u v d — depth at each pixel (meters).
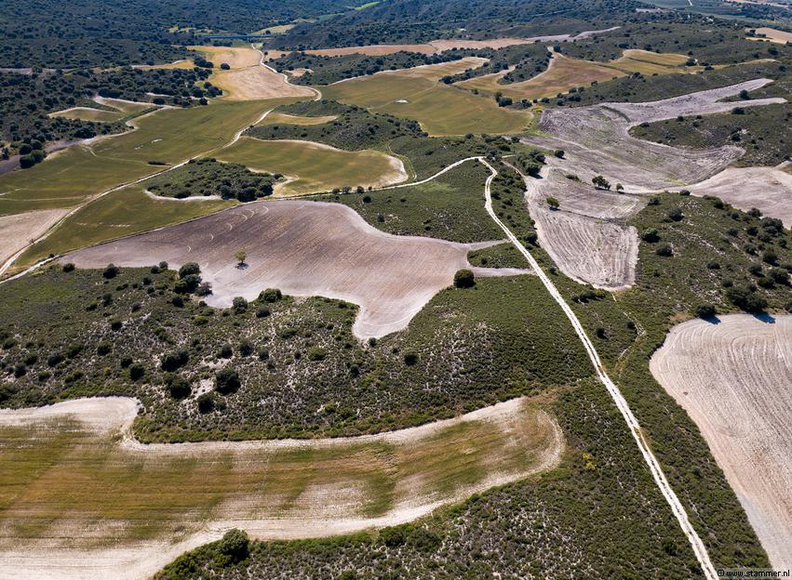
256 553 43.56
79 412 58.16
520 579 40.16
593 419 55.34
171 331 71.00
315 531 45.44
